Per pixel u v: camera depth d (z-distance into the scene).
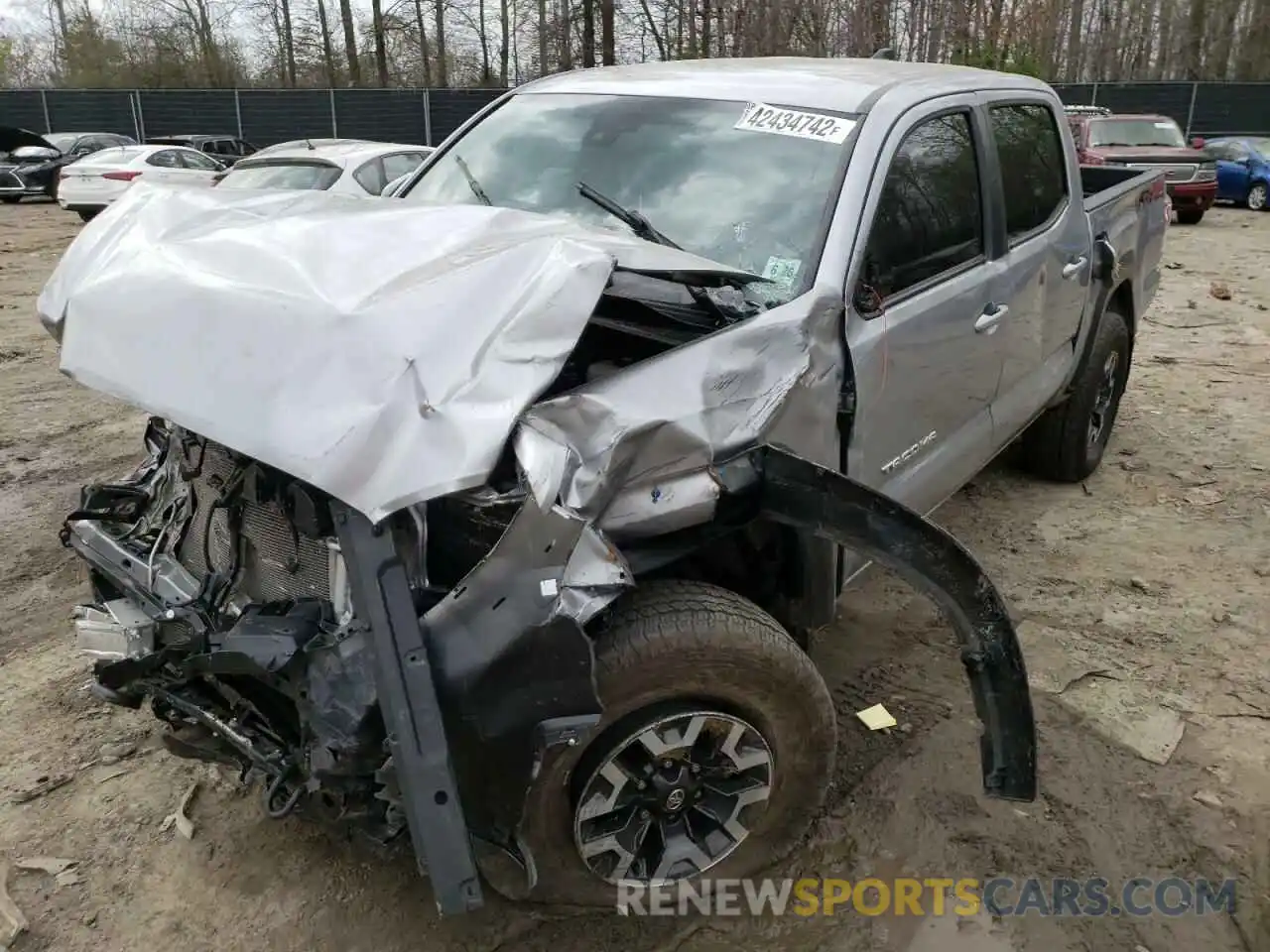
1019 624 4.13
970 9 22.53
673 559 2.38
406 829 2.22
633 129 3.54
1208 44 37.69
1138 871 2.87
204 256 2.48
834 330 2.81
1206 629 4.12
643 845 2.54
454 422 2.00
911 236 3.29
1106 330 5.21
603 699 2.25
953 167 3.61
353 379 2.04
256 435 2.07
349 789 2.13
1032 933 2.65
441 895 1.97
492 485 2.14
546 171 3.56
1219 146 21.89
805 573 2.77
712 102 3.52
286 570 2.46
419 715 1.99
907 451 3.35
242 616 2.36
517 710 2.05
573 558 2.06
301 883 2.74
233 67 36.72
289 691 2.16
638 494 2.25
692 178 3.28
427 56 34.72
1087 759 3.31
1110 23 36.34
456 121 30.59
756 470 2.47
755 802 2.55
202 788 3.07
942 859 2.89
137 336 2.38
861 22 20.64
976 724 3.46
